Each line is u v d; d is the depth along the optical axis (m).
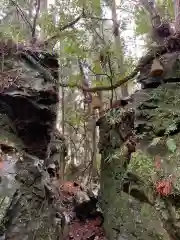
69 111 6.20
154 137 3.48
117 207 3.75
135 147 3.62
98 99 4.93
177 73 3.56
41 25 3.99
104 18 4.54
